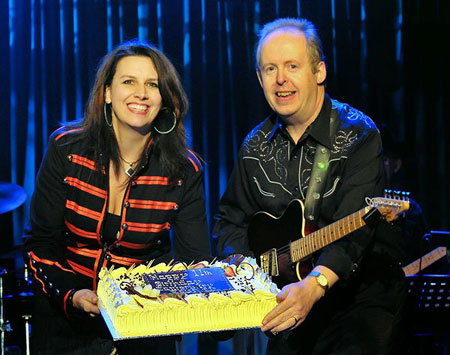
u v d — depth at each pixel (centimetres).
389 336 282
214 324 233
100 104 274
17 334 443
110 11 561
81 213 274
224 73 570
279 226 290
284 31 286
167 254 292
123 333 223
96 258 279
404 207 251
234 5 568
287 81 282
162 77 271
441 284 390
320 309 289
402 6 570
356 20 573
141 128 272
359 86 573
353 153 283
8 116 559
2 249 531
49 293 264
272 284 255
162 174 280
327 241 272
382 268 285
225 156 569
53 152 275
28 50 561
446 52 574
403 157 573
